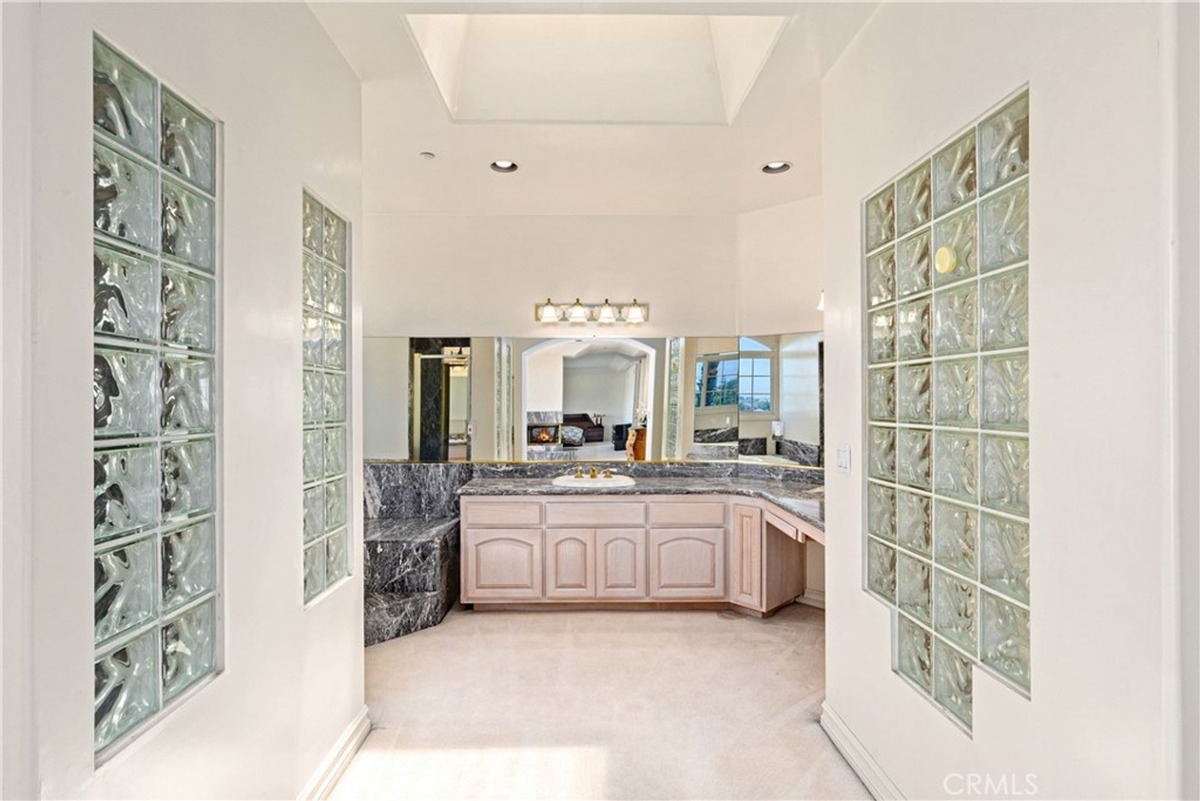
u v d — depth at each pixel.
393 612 3.31
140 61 1.15
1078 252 1.17
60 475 0.96
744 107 2.56
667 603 3.80
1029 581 1.32
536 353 4.21
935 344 1.67
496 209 4.02
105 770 1.05
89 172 1.01
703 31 2.72
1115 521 1.09
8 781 0.89
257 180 1.54
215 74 1.37
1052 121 1.23
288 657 1.71
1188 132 0.96
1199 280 0.96
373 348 4.18
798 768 2.11
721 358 4.14
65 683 0.97
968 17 1.48
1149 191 1.01
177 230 1.27
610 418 4.23
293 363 1.73
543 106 2.72
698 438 4.18
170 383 1.25
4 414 0.88
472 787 2.00
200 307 1.35
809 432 3.82
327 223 2.04
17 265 0.89
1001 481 1.42
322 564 1.99
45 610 0.94
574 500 3.73
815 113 2.62
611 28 2.72
